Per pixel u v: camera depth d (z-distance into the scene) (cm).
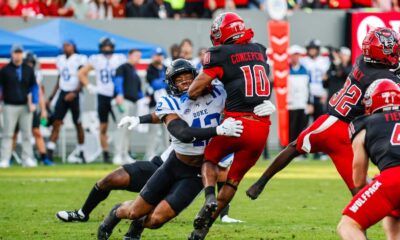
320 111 6544
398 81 2720
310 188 4694
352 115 2855
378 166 2247
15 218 3475
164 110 2711
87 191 4462
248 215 3628
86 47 6372
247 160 2762
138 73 6575
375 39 2702
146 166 3044
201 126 2725
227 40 2797
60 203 3962
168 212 2675
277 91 6384
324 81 6372
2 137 5994
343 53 6328
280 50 6394
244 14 6800
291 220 3481
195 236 2714
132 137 6656
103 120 6225
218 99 2752
